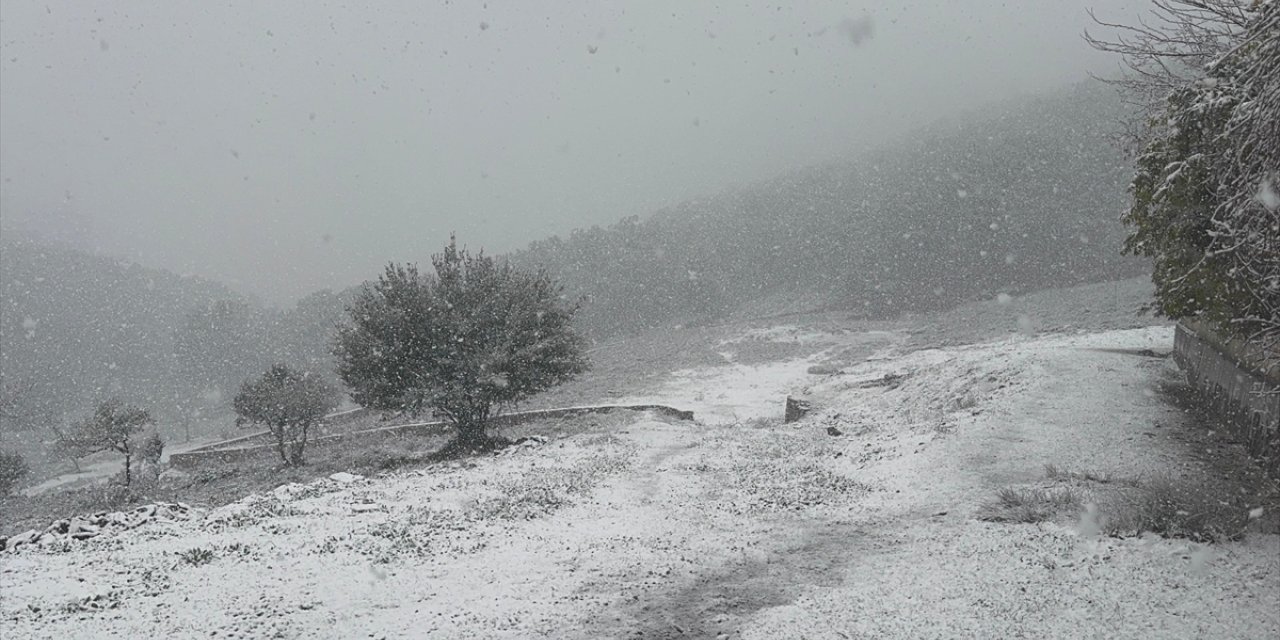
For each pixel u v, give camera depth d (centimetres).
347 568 920
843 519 1093
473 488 1544
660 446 2102
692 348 5512
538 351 2541
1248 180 741
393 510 1327
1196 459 1145
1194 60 930
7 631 706
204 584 857
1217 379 1350
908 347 4212
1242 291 984
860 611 707
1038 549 821
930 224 6844
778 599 770
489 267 2611
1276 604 624
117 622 729
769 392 3569
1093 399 1580
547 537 1066
